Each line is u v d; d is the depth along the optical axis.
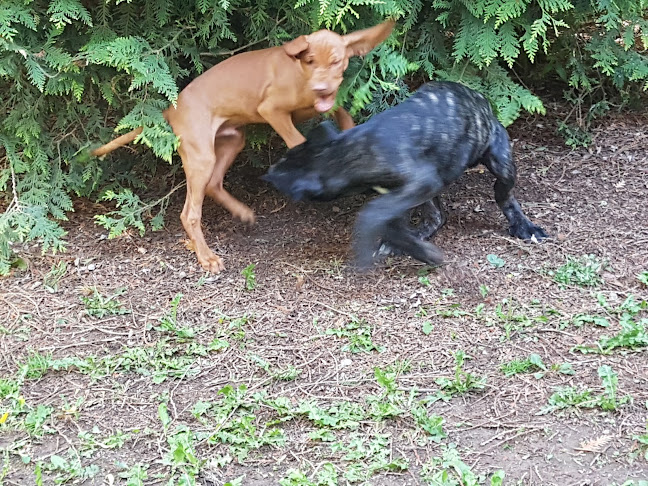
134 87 3.34
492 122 3.30
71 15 3.22
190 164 3.26
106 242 3.49
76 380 2.95
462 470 2.64
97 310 3.17
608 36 3.71
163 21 3.37
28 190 3.55
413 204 3.10
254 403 2.84
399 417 2.79
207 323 3.12
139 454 2.73
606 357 2.94
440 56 3.57
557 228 3.43
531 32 3.47
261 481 2.66
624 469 2.65
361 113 3.56
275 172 3.14
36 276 3.35
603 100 3.91
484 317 3.08
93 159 3.56
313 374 2.93
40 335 3.10
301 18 3.41
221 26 3.41
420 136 3.12
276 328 3.08
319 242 3.44
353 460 2.69
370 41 3.17
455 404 2.83
